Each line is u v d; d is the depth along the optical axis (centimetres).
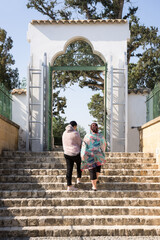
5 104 945
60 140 2139
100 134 655
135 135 1119
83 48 1293
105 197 629
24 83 1165
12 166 748
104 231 527
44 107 1052
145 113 1131
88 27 1106
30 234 522
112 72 1029
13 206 594
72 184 659
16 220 548
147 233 528
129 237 516
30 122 1041
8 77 2500
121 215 575
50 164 756
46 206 595
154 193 635
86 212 577
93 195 629
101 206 598
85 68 1088
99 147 643
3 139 819
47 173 717
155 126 807
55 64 1296
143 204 607
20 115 1092
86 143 646
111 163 771
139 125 1124
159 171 725
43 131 1030
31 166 753
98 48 1097
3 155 809
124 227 537
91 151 641
